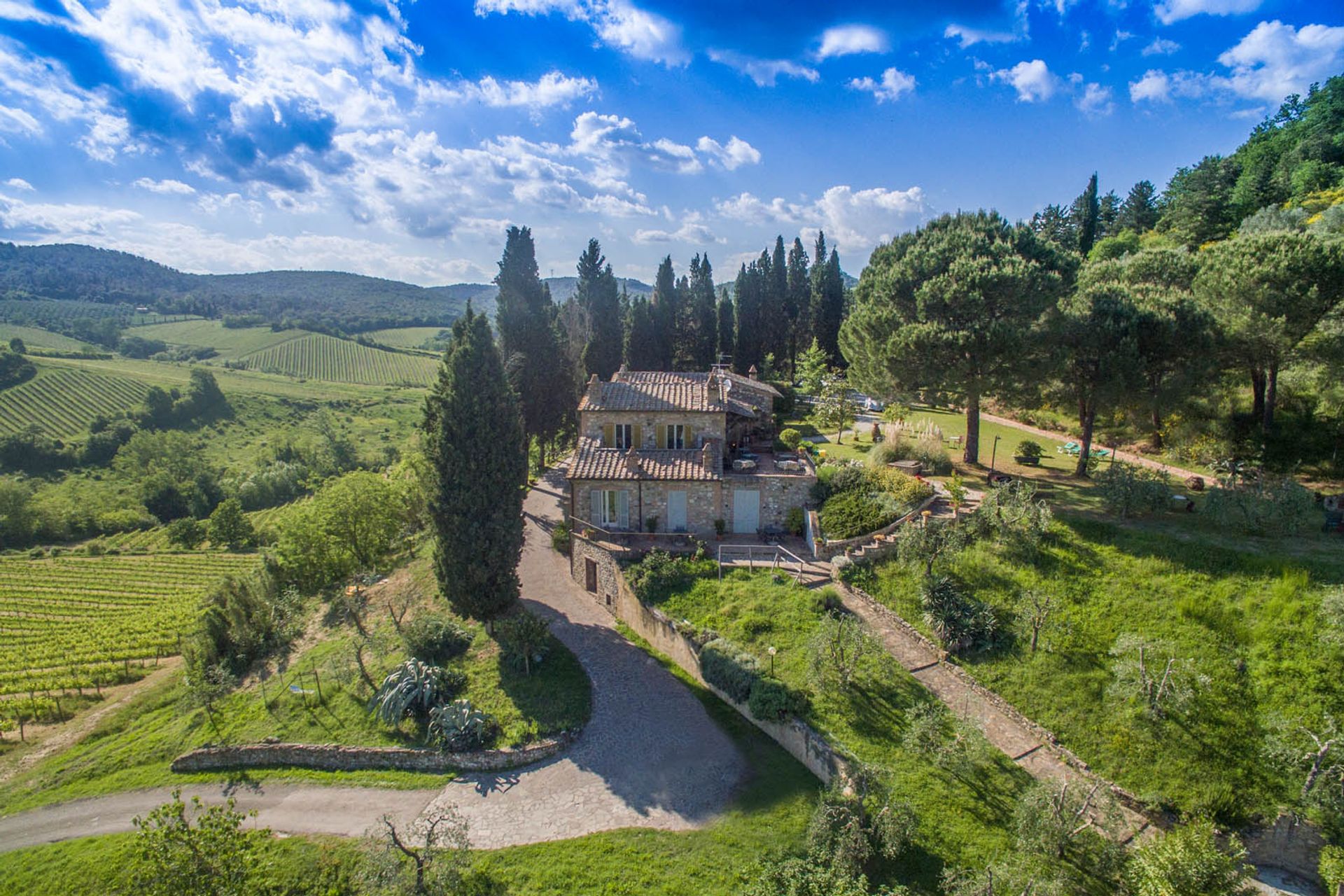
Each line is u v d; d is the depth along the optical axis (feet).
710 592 101.45
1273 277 108.37
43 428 423.23
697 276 302.86
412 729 89.25
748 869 62.39
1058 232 313.12
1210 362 117.39
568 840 69.05
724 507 119.34
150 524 348.38
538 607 116.88
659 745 82.12
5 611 215.31
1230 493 91.81
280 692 104.53
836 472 120.06
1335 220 146.41
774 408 209.56
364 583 143.23
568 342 226.79
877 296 135.95
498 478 104.99
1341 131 238.27
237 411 501.56
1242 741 66.13
